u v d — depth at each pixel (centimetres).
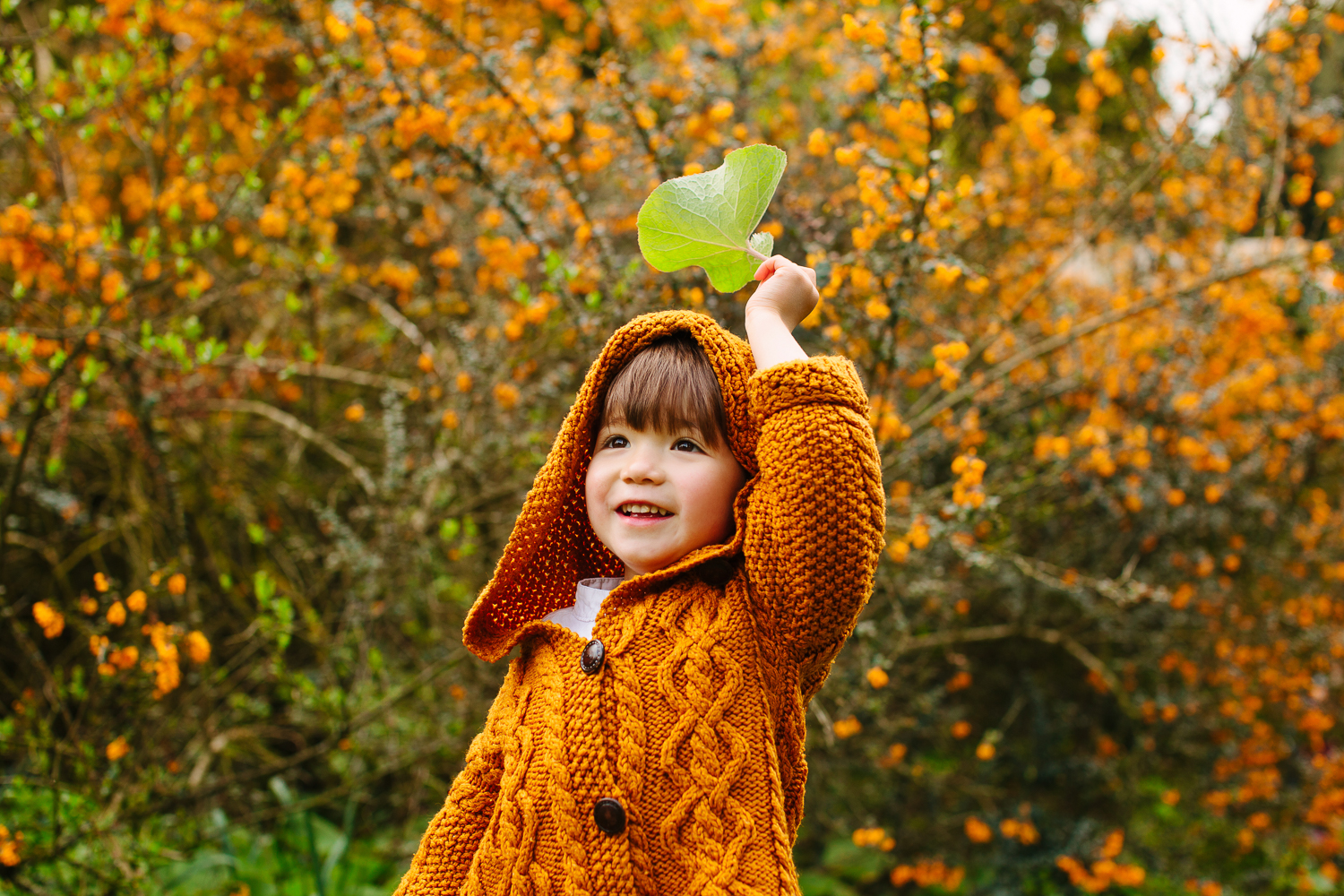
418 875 117
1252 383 314
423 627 369
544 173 257
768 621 111
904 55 189
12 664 343
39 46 343
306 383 394
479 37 291
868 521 107
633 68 269
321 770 342
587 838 105
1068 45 354
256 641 299
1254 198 316
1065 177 292
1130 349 307
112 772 231
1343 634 388
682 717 106
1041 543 368
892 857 354
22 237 249
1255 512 383
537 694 117
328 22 219
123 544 372
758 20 399
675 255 121
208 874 281
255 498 374
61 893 225
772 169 118
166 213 299
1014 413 341
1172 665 378
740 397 115
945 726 369
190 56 299
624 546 116
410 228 301
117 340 248
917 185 190
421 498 321
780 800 104
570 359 280
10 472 311
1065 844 345
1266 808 392
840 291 195
